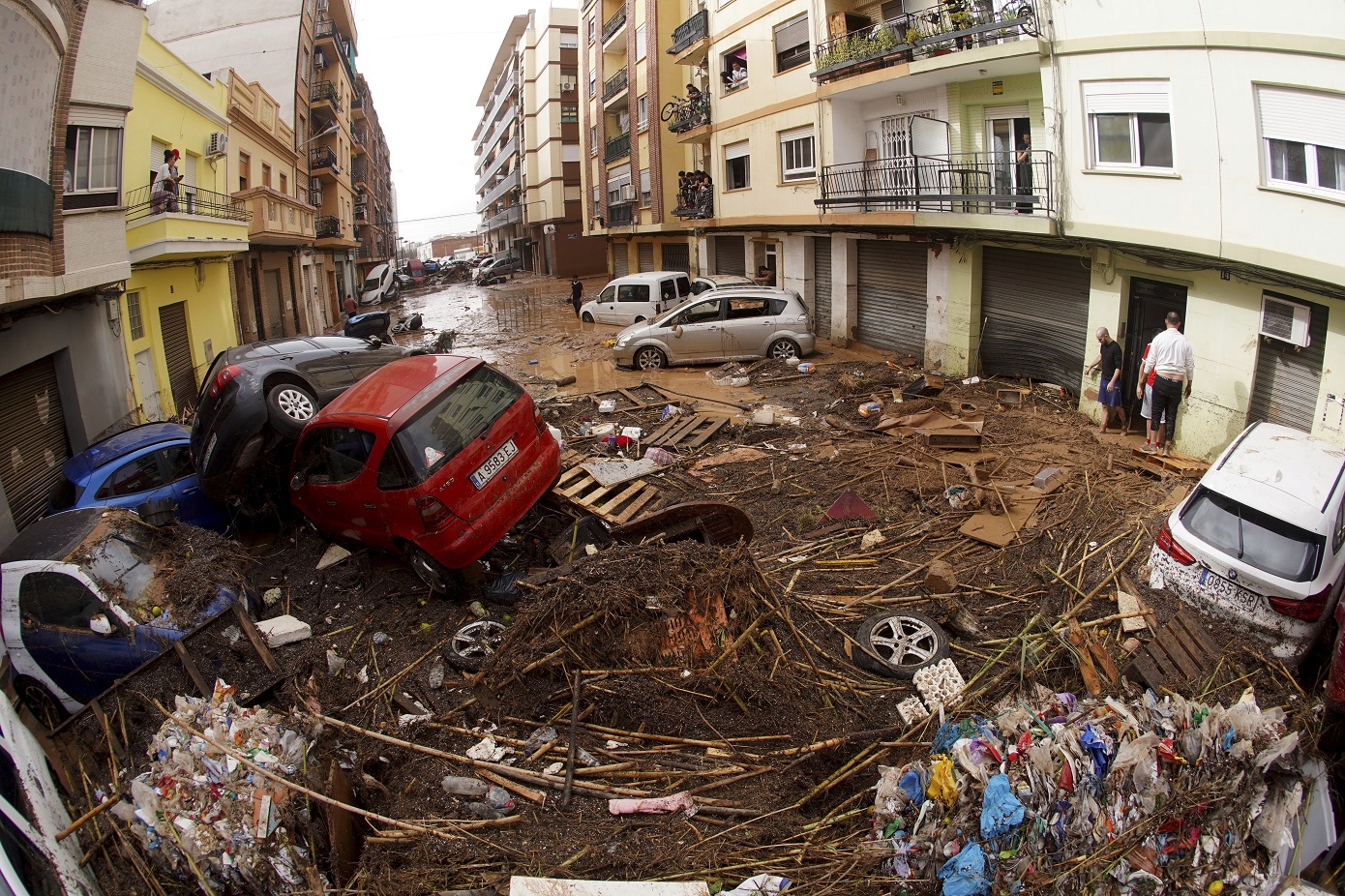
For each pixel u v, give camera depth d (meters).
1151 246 10.21
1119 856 4.08
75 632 6.19
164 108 15.77
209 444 8.52
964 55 12.61
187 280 16.77
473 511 6.95
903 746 4.96
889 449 10.30
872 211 15.98
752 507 8.97
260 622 6.77
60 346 10.77
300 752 4.63
